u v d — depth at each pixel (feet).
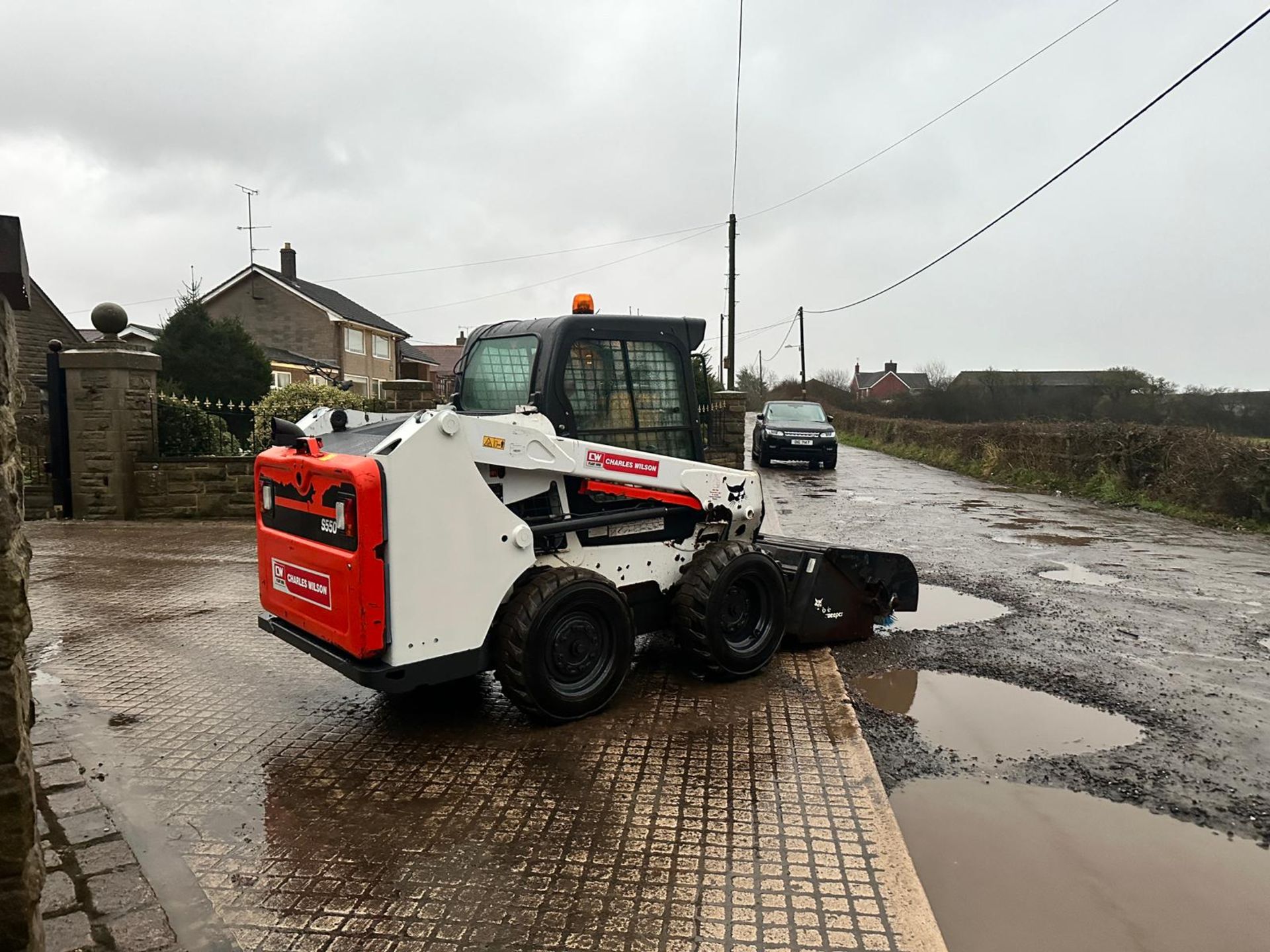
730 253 99.96
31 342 70.08
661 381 15.71
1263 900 9.27
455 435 11.97
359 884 8.91
